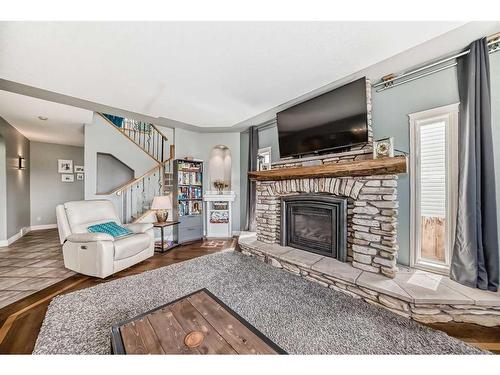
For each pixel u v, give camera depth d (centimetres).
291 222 300
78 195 596
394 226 198
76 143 565
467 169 179
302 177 271
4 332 150
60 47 175
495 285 169
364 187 219
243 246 325
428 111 211
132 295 201
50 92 263
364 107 224
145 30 157
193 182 441
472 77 178
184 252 343
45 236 453
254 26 155
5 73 216
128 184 414
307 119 277
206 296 140
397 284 184
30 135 482
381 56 195
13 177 420
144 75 222
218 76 226
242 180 466
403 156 188
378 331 150
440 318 161
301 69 215
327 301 190
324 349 134
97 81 233
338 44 177
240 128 439
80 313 171
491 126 176
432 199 213
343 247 239
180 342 100
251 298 195
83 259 242
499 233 176
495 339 144
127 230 295
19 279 239
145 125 486
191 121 389
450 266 196
